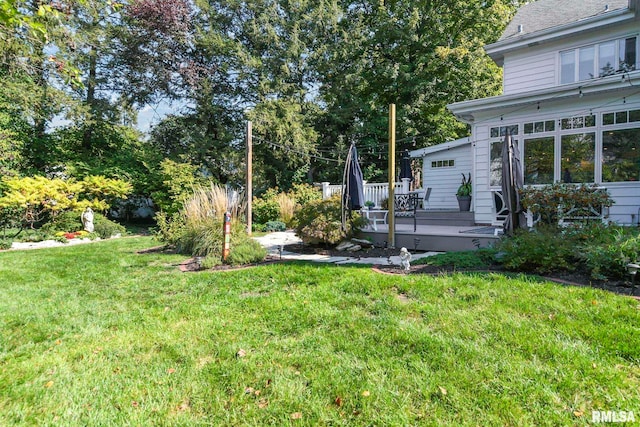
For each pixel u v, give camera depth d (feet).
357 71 58.29
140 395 7.15
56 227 35.01
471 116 29.40
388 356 8.41
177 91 52.01
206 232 23.15
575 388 6.96
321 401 6.86
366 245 24.48
